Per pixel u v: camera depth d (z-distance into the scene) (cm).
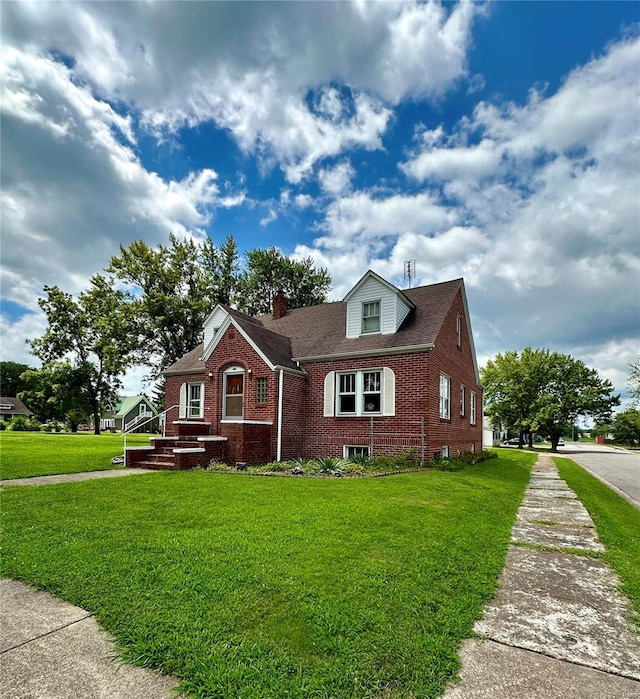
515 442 6041
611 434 7019
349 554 464
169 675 261
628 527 723
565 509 855
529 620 350
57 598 366
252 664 267
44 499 739
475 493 902
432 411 1402
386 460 1311
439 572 430
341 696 241
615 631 334
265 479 987
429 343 1383
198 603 347
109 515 631
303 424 1603
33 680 256
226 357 1588
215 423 1531
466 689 253
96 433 3928
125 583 386
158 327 3238
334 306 2055
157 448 1327
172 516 624
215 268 3881
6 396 7681
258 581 388
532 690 254
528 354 4491
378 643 294
